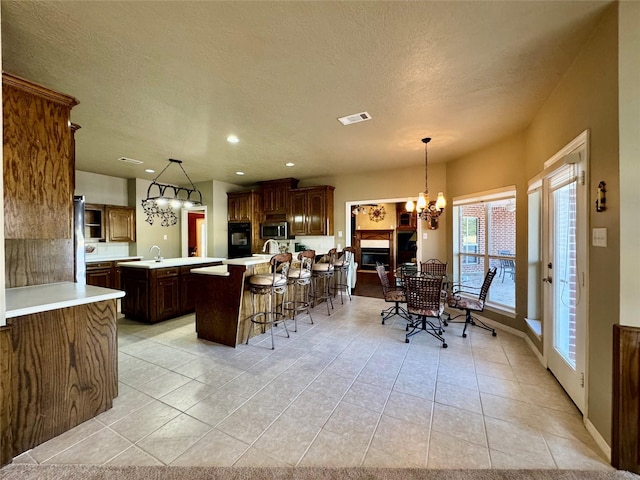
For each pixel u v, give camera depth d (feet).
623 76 5.17
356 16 5.43
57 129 6.74
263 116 10.06
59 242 8.74
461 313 15.25
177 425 6.34
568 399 7.35
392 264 33.55
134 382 8.21
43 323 5.87
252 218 21.62
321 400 7.31
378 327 13.21
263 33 5.90
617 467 5.15
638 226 5.11
